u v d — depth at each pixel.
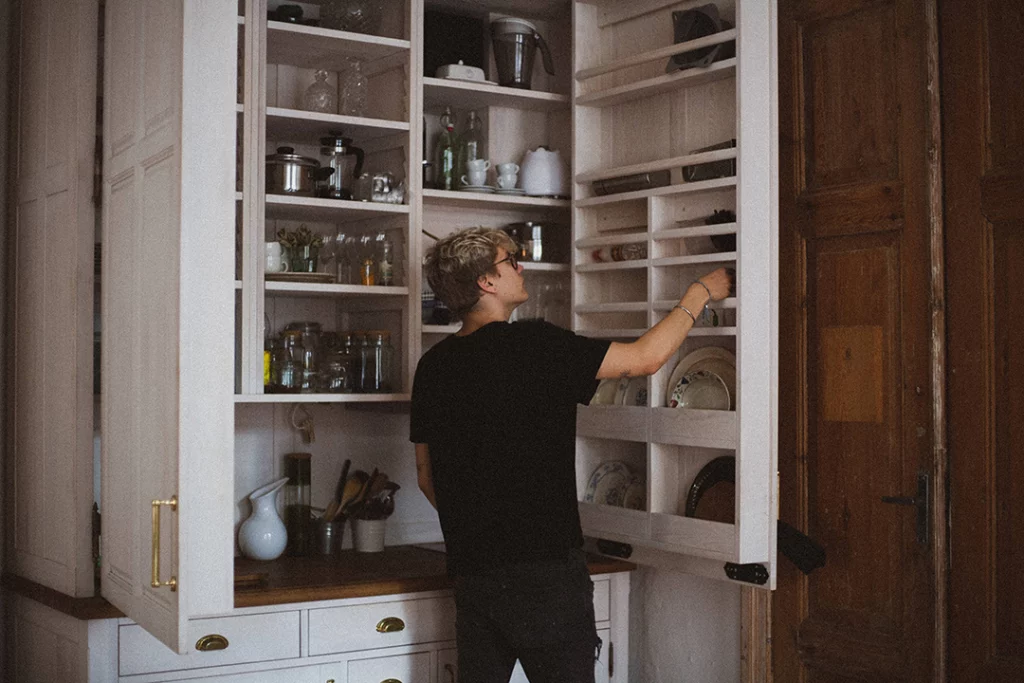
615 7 3.24
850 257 2.96
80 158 2.83
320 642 2.82
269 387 3.05
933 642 2.74
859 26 2.95
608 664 3.18
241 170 3.01
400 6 3.31
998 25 2.65
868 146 2.92
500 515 2.40
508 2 3.53
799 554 2.93
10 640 3.20
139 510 2.41
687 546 2.79
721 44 2.79
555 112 3.69
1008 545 2.62
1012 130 2.62
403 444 3.56
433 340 3.61
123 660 2.64
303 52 3.23
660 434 2.88
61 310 2.90
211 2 2.27
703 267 2.88
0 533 3.24
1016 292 2.61
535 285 3.53
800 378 3.07
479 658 2.49
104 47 2.83
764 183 2.71
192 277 2.26
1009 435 2.62
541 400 2.40
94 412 2.99
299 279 3.07
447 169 3.42
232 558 2.33
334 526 3.30
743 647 3.13
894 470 2.85
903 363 2.83
